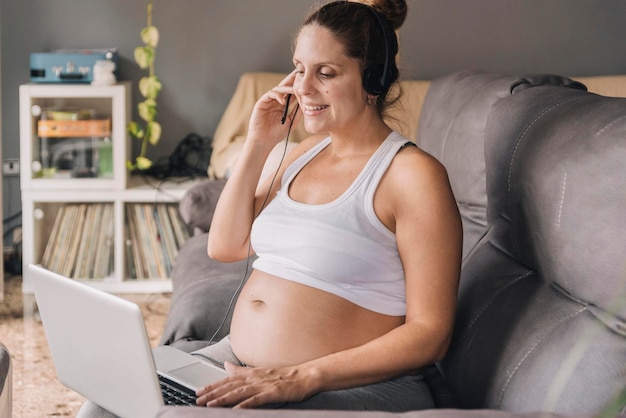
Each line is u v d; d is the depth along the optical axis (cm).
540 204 159
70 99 380
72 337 153
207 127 426
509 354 156
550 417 114
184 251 300
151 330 348
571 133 156
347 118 167
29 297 385
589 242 143
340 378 147
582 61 428
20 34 412
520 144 171
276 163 285
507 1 422
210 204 323
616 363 130
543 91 181
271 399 140
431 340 153
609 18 426
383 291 163
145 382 141
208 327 222
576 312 147
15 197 422
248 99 398
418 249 158
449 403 179
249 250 194
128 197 385
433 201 159
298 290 163
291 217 169
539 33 425
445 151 229
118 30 416
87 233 389
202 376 159
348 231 162
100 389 154
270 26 419
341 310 161
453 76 258
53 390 293
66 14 412
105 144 382
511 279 173
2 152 417
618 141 143
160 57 419
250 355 167
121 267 390
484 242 195
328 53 165
